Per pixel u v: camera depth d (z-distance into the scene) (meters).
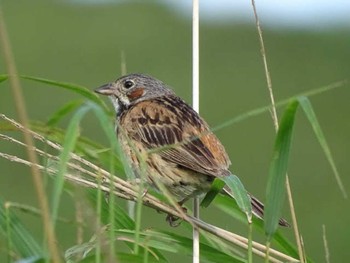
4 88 24.12
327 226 18.47
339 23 31.23
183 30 30.27
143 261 7.05
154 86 10.08
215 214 16.97
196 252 7.43
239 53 29.27
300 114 24.39
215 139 8.98
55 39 29.41
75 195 6.88
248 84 26.95
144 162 6.89
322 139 6.56
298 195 20.27
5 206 6.73
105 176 7.52
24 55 28.19
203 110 25.08
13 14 31.28
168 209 7.97
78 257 6.81
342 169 21.75
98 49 28.78
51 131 7.69
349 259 17.64
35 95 24.75
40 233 15.33
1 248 6.73
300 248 7.36
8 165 19.19
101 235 6.20
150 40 29.56
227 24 31.38
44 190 6.00
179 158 8.80
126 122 9.45
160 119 9.28
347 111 25.64
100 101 7.48
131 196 7.91
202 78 27.36
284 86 27.14
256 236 16.53
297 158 22.19
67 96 24.70
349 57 29.41
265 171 21.08
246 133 23.05
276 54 29.31
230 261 7.49
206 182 8.80
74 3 32.38
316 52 29.30
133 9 31.92
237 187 7.33
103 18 31.11
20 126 7.45
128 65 28.25
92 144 8.06
